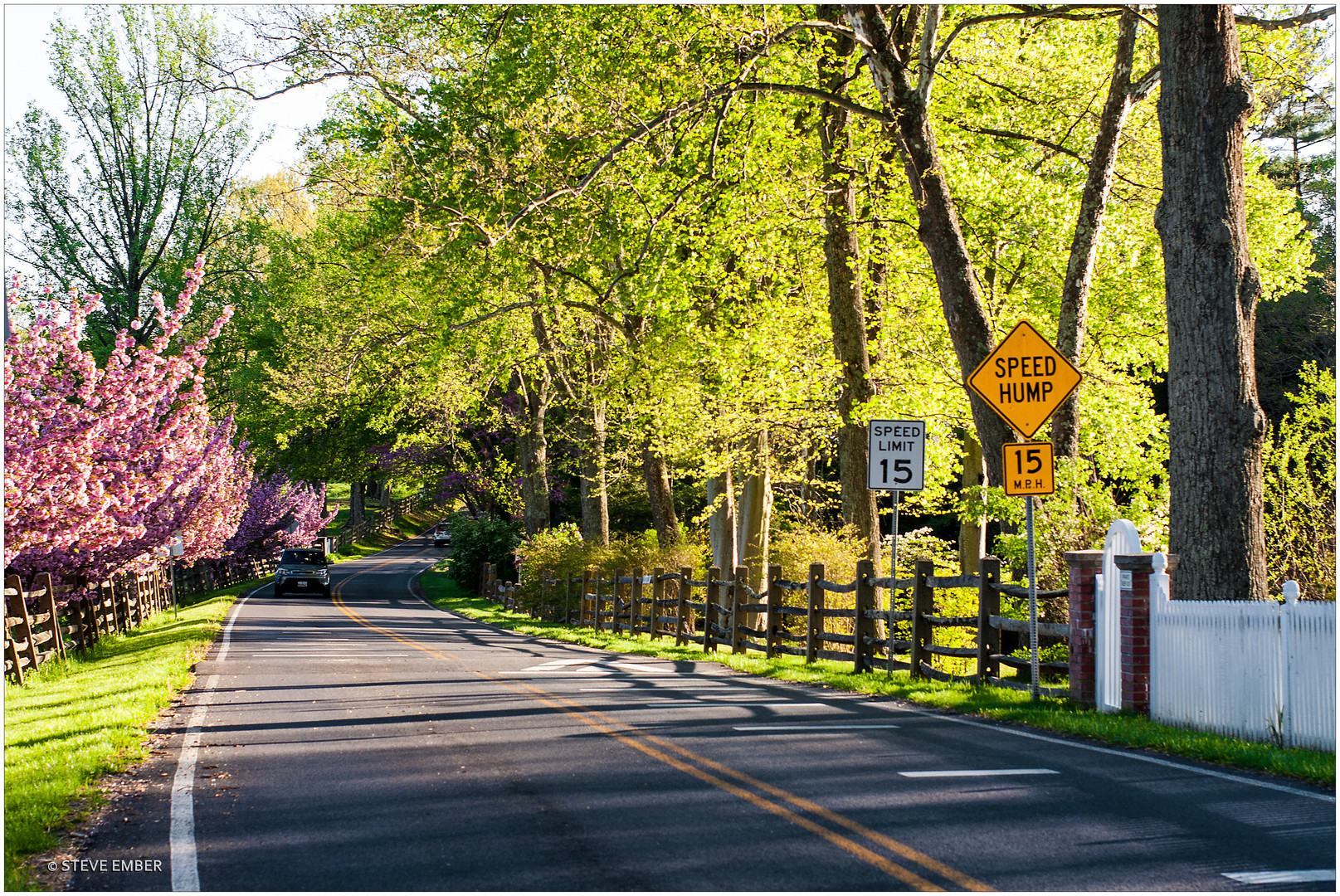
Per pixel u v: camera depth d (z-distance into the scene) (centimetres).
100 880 494
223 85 2075
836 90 1734
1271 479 1383
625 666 1557
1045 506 1309
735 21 1738
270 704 1098
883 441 1415
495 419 4291
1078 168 2222
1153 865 509
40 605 1698
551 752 792
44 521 1473
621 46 1981
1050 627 1101
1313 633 798
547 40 2238
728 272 2214
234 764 766
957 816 598
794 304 2156
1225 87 1075
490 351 3550
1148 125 2097
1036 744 845
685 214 1952
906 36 1716
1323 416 1357
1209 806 632
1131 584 963
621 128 1883
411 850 537
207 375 5150
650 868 502
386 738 866
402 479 5906
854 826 575
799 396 2073
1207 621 885
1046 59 2125
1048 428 1669
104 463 1742
